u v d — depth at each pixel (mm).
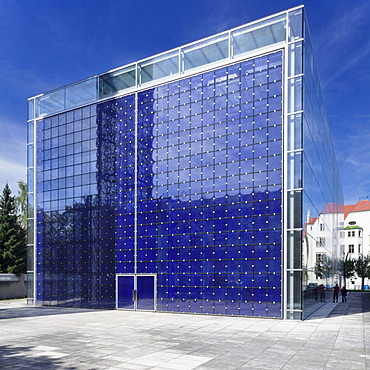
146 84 25891
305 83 20703
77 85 29484
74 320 19781
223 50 22875
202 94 23328
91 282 26969
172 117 24391
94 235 27203
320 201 27516
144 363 10188
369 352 11438
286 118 20250
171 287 23062
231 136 21938
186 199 23141
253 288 20094
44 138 31109
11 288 40469
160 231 23969
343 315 21172
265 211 20250
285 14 21016
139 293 24438
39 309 26641
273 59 21047
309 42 22219
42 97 31594
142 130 25688
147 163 25156
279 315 19203
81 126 28891
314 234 23719
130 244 25266
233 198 21391
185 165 23469
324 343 12844
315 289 23578
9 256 44656
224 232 21453
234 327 16578
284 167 20000
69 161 29328
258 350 11758
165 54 25203
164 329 16172
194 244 22469
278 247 19641
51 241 29641
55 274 29125
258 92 21312
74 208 28578
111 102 27422
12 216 48094
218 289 21250
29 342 13445
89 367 9836
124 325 17562
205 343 12938
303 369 9539
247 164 21188
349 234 92500
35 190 31172
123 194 26047
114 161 26781
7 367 9945
